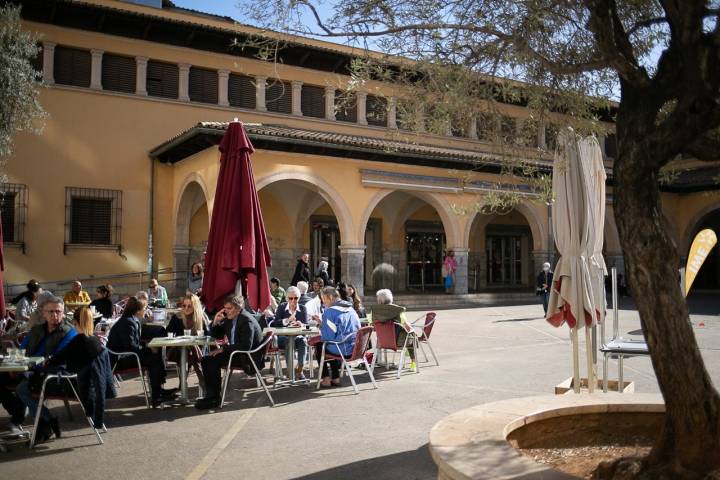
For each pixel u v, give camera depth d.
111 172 20.50
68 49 20.12
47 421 6.10
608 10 3.98
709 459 3.44
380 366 10.37
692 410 3.50
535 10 4.95
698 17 3.57
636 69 3.85
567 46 5.59
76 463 5.31
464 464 3.20
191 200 21.00
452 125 6.05
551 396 4.94
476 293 24.95
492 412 4.37
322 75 23.78
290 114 23.09
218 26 21.61
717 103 3.51
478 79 5.63
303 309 10.20
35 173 19.34
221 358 7.55
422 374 9.48
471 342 13.21
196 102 21.72
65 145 19.81
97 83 20.34
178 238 20.98
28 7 19.00
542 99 5.57
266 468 5.07
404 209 27.08
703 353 10.90
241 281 9.09
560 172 5.70
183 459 5.38
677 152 3.66
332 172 19.86
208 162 18.36
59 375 5.85
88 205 20.23
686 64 3.58
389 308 9.59
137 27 20.66
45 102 19.55
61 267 19.56
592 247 5.88
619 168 3.78
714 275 32.59
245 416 6.98
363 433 6.12
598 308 6.17
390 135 6.84
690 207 28.95
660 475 3.48
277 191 22.97
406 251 27.53
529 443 4.35
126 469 5.12
